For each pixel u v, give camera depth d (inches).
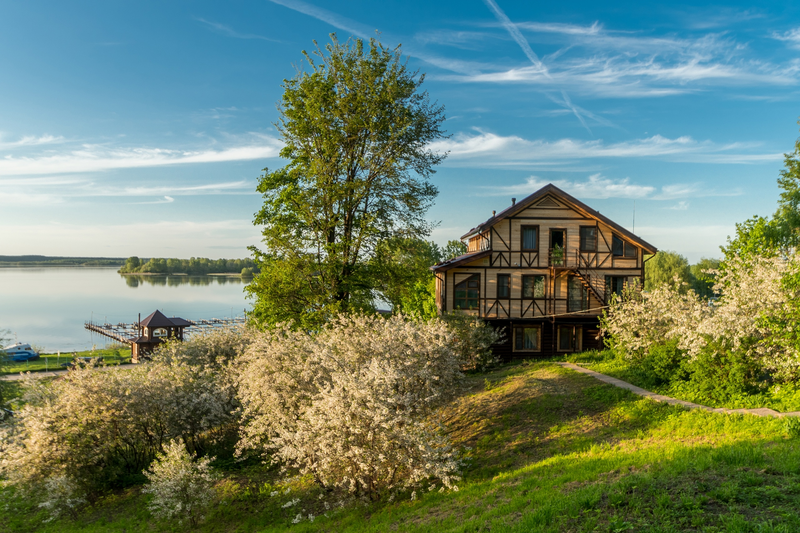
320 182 910.4
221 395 706.8
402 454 460.4
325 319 866.8
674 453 367.2
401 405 501.0
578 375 754.8
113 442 641.6
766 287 565.6
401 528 383.2
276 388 597.9
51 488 548.7
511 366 1006.4
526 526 287.4
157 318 1813.5
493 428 605.9
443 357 621.6
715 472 301.3
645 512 268.8
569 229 1090.7
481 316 1094.4
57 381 674.8
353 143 960.9
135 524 540.4
